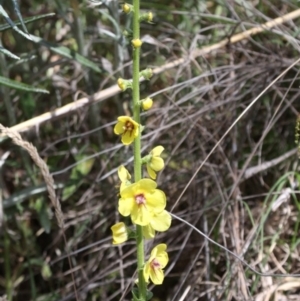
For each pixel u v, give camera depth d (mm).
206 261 333
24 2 448
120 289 349
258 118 390
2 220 347
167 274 360
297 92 373
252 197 362
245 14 389
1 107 404
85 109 389
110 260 380
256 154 375
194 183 366
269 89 364
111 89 355
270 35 384
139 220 209
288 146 381
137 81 215
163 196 208
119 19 383
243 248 323
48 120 344
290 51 384
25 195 363
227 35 375
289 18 369
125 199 208
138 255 224
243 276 314
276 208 340
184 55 380
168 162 357
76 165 375
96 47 433
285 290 327
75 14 368
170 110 383
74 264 385
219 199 355
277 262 333
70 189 369
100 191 393
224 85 362
